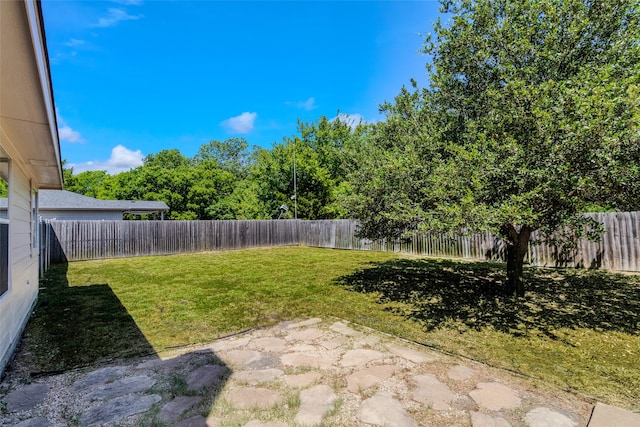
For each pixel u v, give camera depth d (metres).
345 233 14.71
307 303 5.42
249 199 24.16
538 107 3.64
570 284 6.50
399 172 4.98
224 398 2.51
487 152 3.96
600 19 4.11
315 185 21.39
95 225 11.35
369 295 5.95
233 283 7.06
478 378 2.84
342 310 5.02
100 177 31.22
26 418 2.26
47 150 3.68
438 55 5.31
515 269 5.65
